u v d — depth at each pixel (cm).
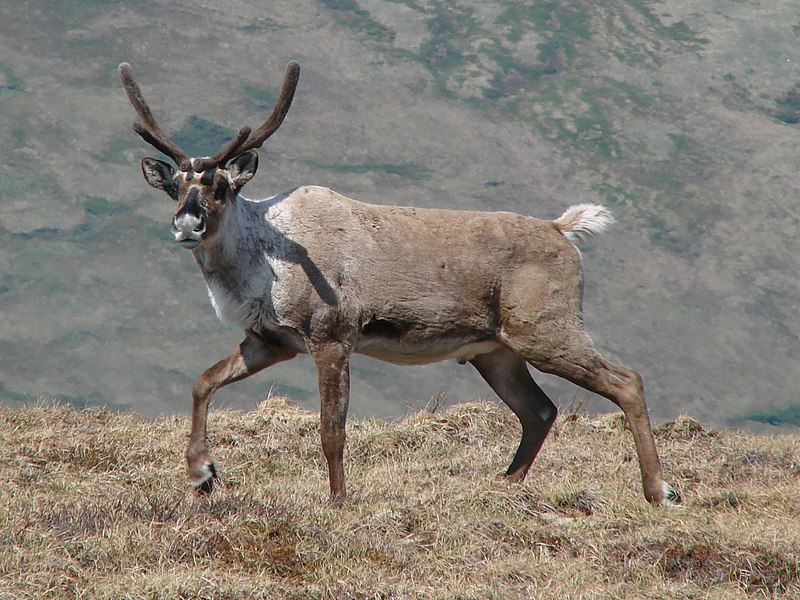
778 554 2231
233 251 2791
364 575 2180
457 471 3209
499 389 3081
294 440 3478
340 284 2817
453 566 2272
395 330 2884
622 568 2262
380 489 2848
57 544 2197
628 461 3256
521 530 2458
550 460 3256
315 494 2742
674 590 2130
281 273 2791
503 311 2900
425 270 2870
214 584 2070
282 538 2322
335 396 2791
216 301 2836
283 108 2867
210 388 2856
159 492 2678
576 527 2491
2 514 2339
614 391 2836
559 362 2867
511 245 2906
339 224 2866
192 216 2650
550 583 2183
